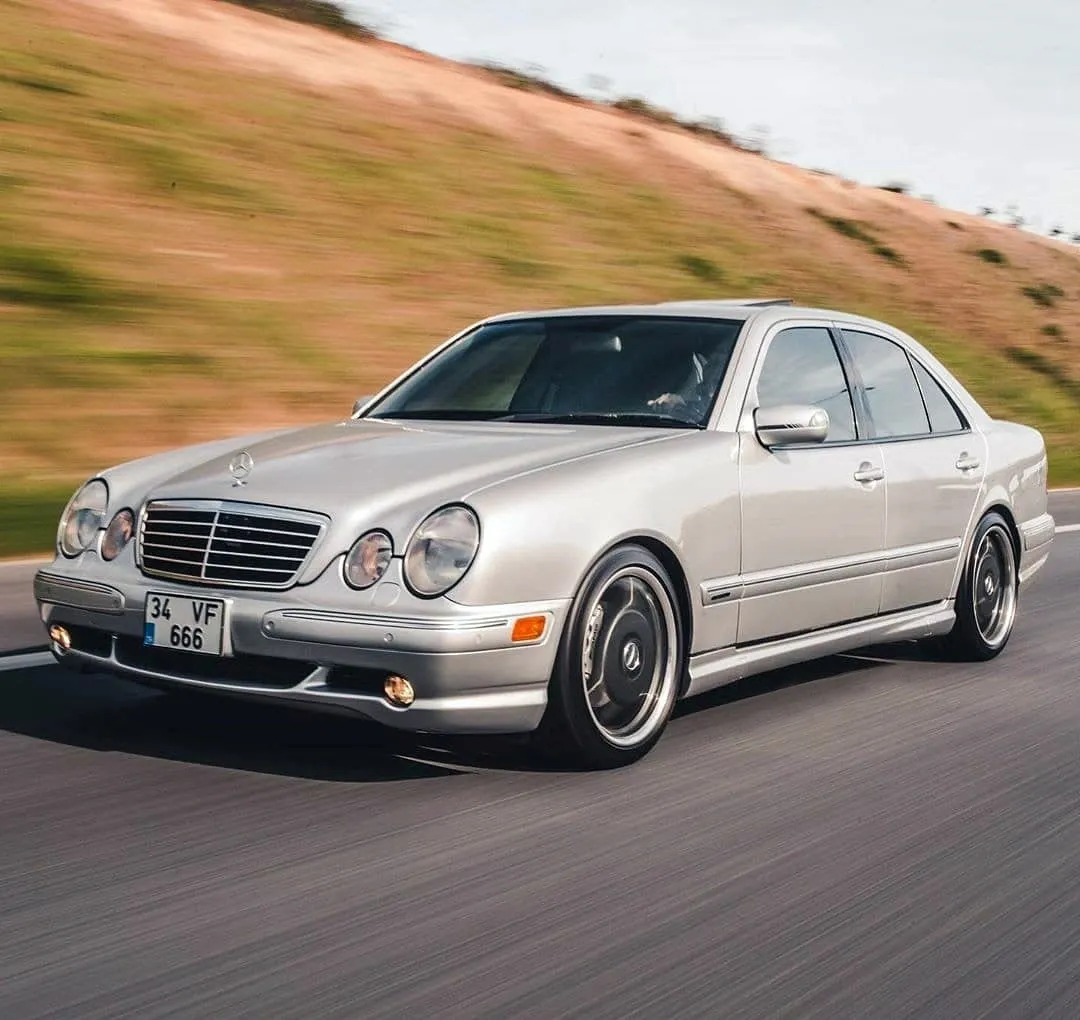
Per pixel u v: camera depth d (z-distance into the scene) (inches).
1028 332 1085.8
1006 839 159.0
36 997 112.0
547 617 167.9
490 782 172.9
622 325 221.6
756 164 1151.0
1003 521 262.7
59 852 145.3
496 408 212.7
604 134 1031.0
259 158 729.6
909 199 1295.5
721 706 217.8
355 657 161.9
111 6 833.5
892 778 181.9
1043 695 232.4
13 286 526.9
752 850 152.6
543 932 128.3
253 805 161.5
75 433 438.0
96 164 649.0
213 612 167.5
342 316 600.1
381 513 167.6
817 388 221.9
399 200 756.6
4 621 257.3
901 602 234.5
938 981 120.9
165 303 554.9
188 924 127.4
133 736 187.0
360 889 137.2
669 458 187.6
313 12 1003.3
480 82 1016.9
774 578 202.1
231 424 476.7
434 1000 113.6
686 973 120.6
